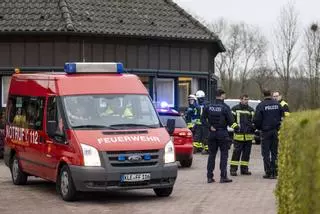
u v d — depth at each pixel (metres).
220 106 14.60
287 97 50.81
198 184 14.48
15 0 24.38
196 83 26.45
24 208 11.38
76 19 23.84
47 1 24.38
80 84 12.88
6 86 23.53
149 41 24.77
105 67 13.38
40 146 13.23
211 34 26.41
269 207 11.24
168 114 18.38
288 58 53.66
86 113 12.41
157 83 25.09
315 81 49.62
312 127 5.70
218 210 10.97
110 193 13.27
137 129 12.34
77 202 12.02
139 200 12.23
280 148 7.22
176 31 25.52
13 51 23.30
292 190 6.25
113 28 24.12
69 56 23.38
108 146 11.63
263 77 64.69
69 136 12.00
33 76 14.13
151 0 26.61
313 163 5.59
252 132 16.31
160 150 12.02
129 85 13.21
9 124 15.23
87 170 11.49
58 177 12.45
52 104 12.87
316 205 5.47
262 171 17.34
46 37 23.33
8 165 15.22
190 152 18.11
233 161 16.25
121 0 25.77
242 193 12.99
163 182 12.10
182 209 11.10
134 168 11.70
